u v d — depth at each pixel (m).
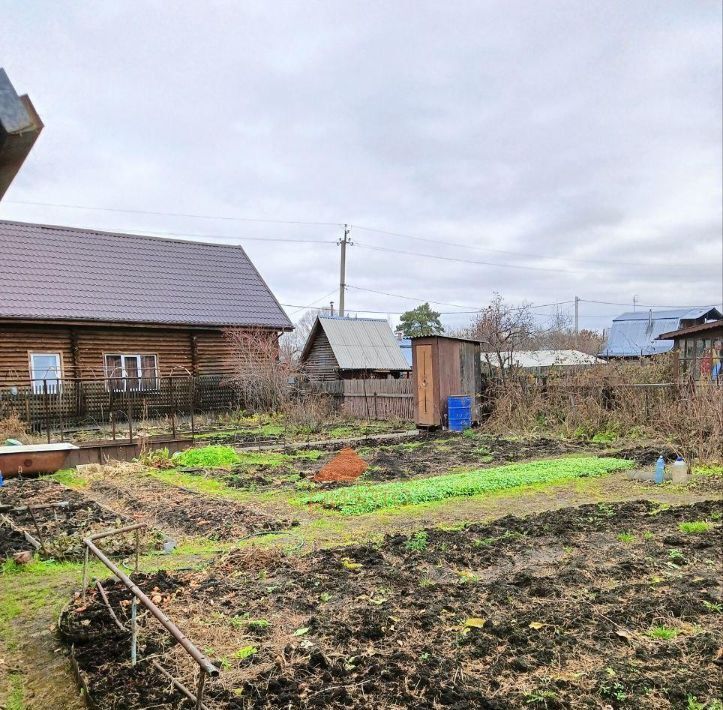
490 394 16.69
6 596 4.82
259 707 3.01
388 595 4.43
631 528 6.17
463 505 7.54
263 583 4.78
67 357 19.06
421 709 2.93
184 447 13.06
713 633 3.69
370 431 16.39
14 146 1.70
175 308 21.62
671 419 12.64
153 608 3.17
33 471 10.45
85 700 3.25
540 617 3.95
